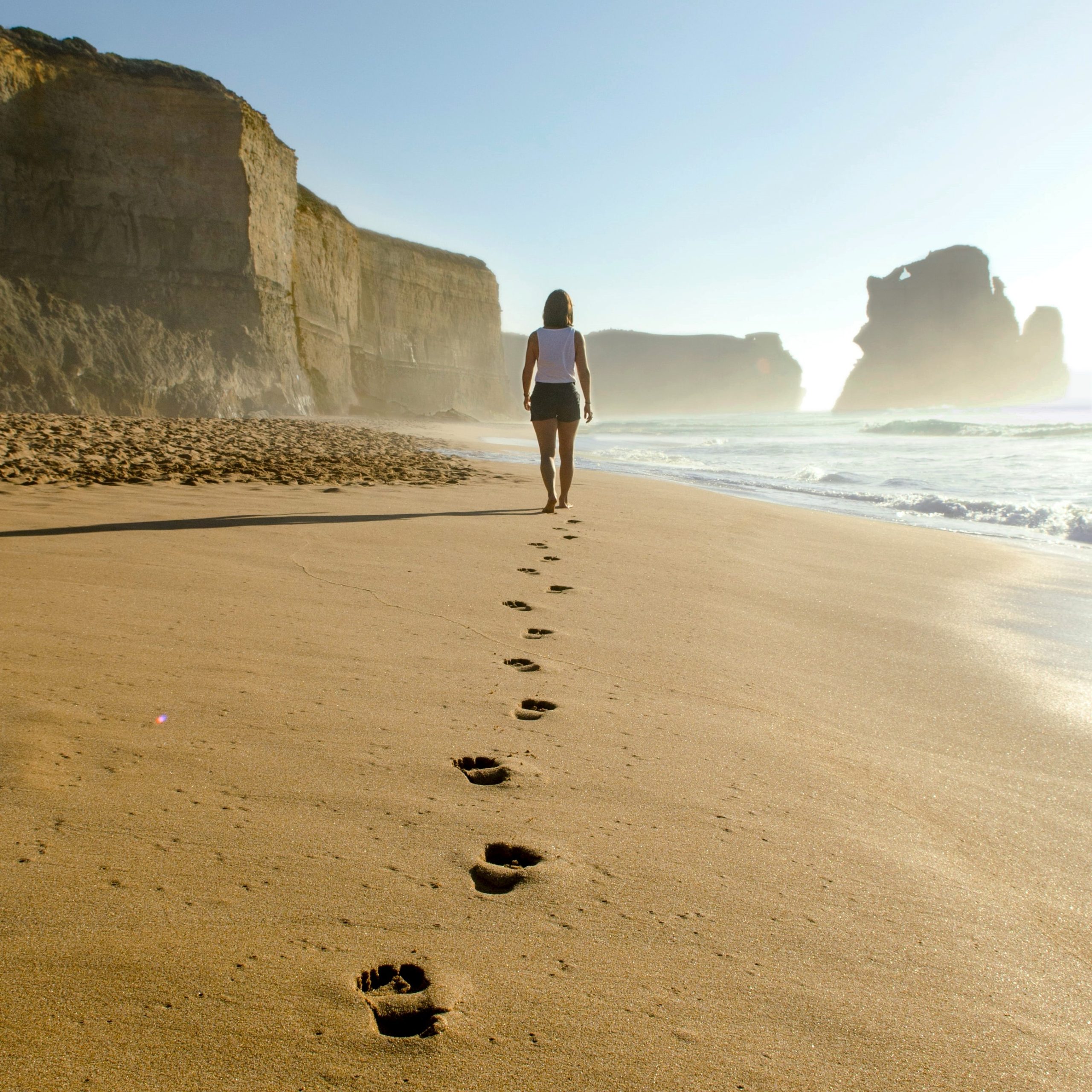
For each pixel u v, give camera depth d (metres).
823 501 9.40
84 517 4.88
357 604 3.26
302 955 1.18
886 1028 1.12
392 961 1.19
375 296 57.25
